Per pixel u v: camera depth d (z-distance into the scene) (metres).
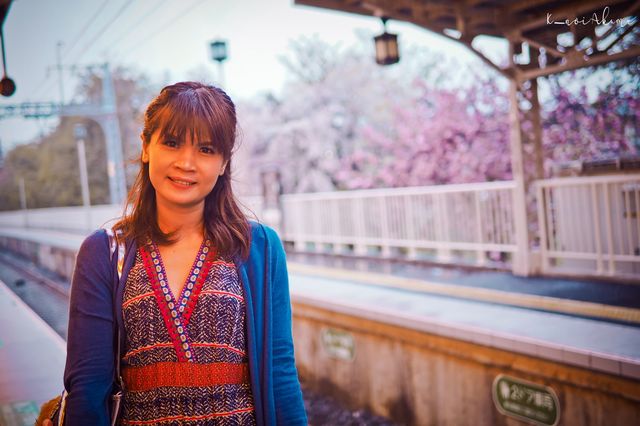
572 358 3.86
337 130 17.55
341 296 6.48
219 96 1.45
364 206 10.40
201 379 1.37
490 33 7.41
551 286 6.42
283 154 18.67
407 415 5.36
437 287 6.83
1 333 5.70
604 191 6.53
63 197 33.28
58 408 1.46
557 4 6.36
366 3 6.73
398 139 14.47
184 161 1.39
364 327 5.79
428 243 9.02
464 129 11.52
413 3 6.87
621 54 5.98
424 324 5.06
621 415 3.63
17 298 7.91
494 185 7.86
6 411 3.67
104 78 19.03
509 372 4.36
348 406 6.07
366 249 10.52
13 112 18.69
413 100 14.03
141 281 1.39
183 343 1.37
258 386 1.43
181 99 1.39
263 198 12.86
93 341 1.34
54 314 9.21
